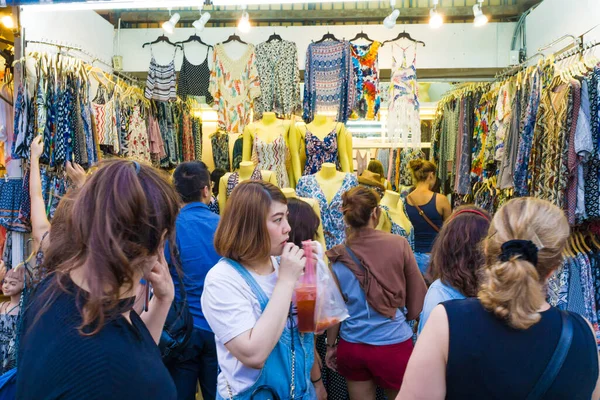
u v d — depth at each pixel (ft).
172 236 3.17
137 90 16.01
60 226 3.10
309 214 7.24
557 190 10.53
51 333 2.65
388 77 17.40
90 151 12.98
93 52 15.52
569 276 10.72
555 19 13.98
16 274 10.33
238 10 17.30
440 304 3.73
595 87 10.03
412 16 16.98
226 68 15.51
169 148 17.52
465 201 17.67
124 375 2.62
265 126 13.88
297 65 15.17
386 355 7.39
